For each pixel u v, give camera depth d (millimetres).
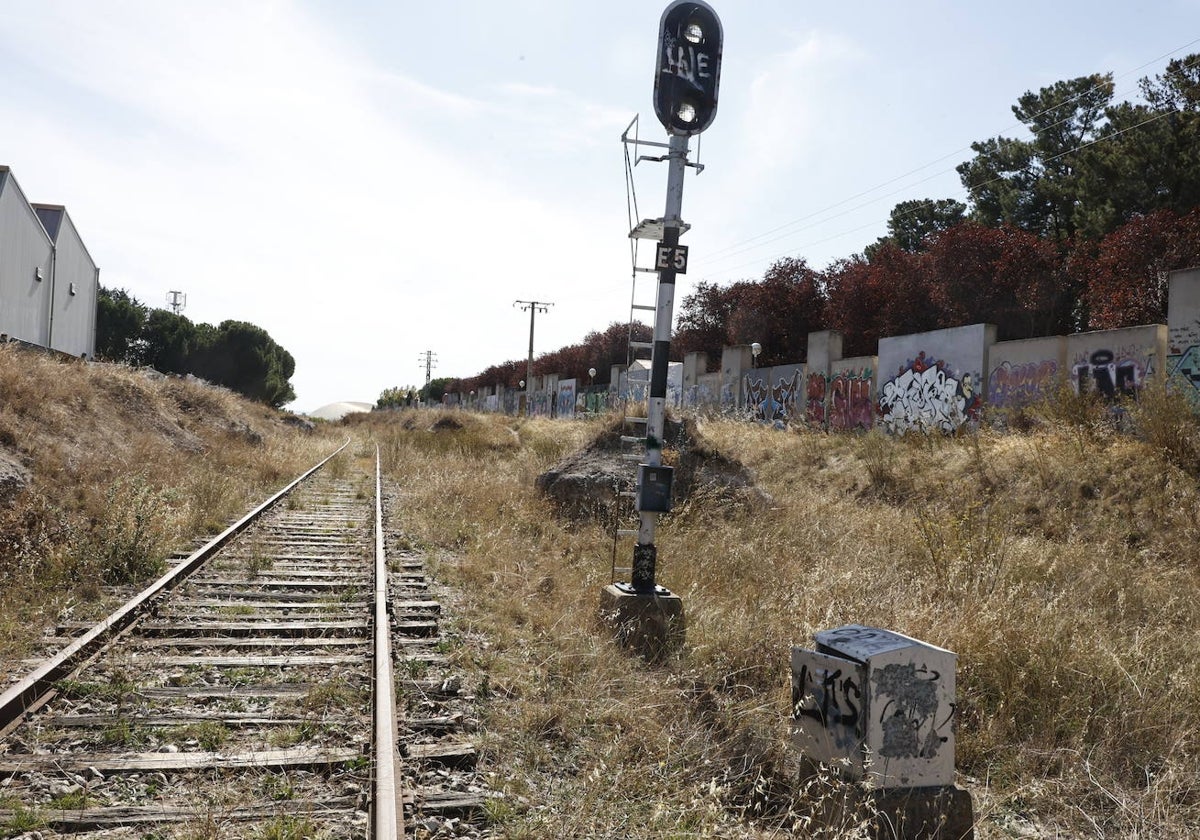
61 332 32938
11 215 26359
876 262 33312
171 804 3566
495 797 3781
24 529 8047
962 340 19438
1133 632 6473
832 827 3369
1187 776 4281
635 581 6426
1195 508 10227
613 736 4559
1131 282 22703
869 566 8398
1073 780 4297
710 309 42219
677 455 12398
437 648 6125
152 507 9258
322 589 8078
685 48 6328
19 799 3527
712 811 3449
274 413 43219
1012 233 28062
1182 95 28797
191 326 63469
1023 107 36938
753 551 9055
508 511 12086
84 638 5414
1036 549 9258
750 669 5531
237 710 4723
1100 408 14031
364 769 3990
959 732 4848
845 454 17203
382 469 22922
